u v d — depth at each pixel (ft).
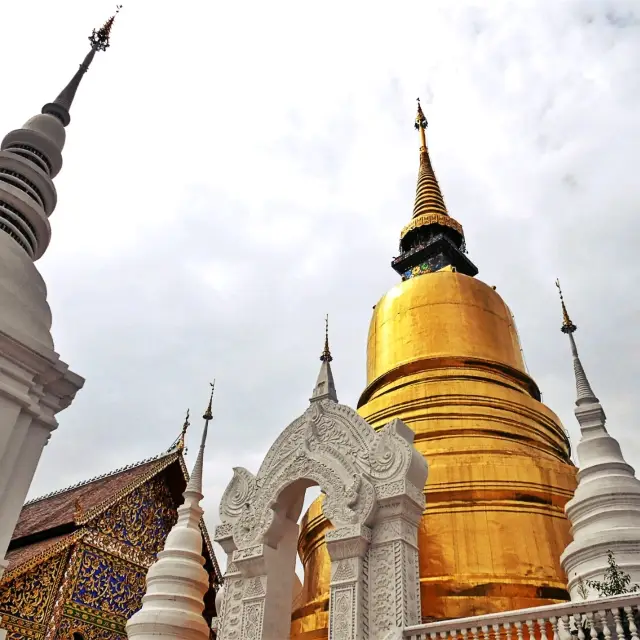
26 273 19.44
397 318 63.41
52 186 23.36
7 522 16.56
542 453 49.85
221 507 44.39
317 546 47.80
